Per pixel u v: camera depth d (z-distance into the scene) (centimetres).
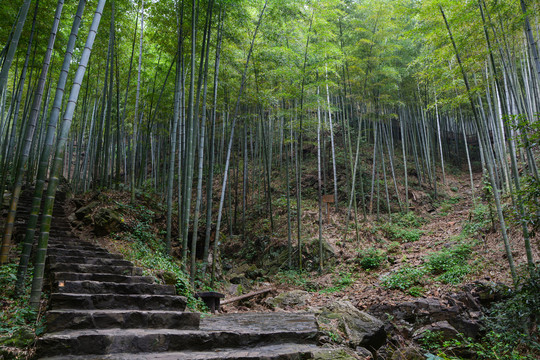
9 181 1053
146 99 1237
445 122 2141
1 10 700
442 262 830
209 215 779
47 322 295
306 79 1156
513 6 661
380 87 1368
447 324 558
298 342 357
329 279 973
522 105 1113
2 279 415
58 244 602
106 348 277
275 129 1728
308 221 1311
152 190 1329
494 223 907
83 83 1296
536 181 431
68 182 1534
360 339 466
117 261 539
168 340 299
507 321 484
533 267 477
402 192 1502
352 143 1808
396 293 735
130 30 1038
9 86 1362
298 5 990
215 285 800
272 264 1162
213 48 941
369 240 1162
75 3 906
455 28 696
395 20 1270
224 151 1789
